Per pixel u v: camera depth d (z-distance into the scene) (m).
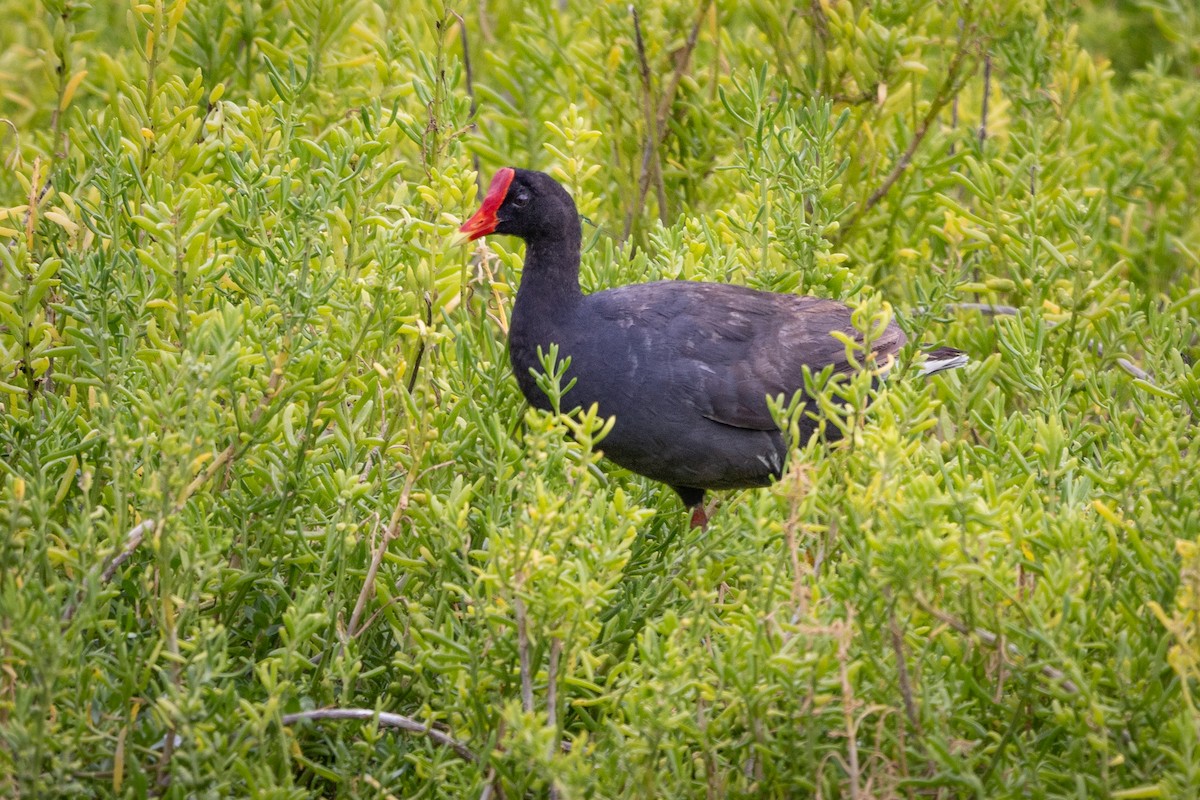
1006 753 8.27
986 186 13.15
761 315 11.25
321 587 9.07
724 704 8.59
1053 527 8.49
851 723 7.73
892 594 8.01
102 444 9.66
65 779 7.77
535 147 15.55
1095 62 18.69
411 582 9.70
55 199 12.12
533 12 17.11
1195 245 14.85
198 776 7.80
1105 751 7.75
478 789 8.21
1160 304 14.68
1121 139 15.84
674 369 10.88
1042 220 13.00
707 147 15.13
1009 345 11.39
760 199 12.50
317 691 9.07
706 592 8.94
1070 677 8.04
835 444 9.09
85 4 13.38
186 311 10.16
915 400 8.98
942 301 11.46
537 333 11.25
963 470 9.54
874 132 14.21
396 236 10.68
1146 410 10.45
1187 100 16.28
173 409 8.38
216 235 12.57
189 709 7.72
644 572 10.22
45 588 8.74
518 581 8.05
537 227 11.23
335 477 9.45
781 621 8.28
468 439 10.07
